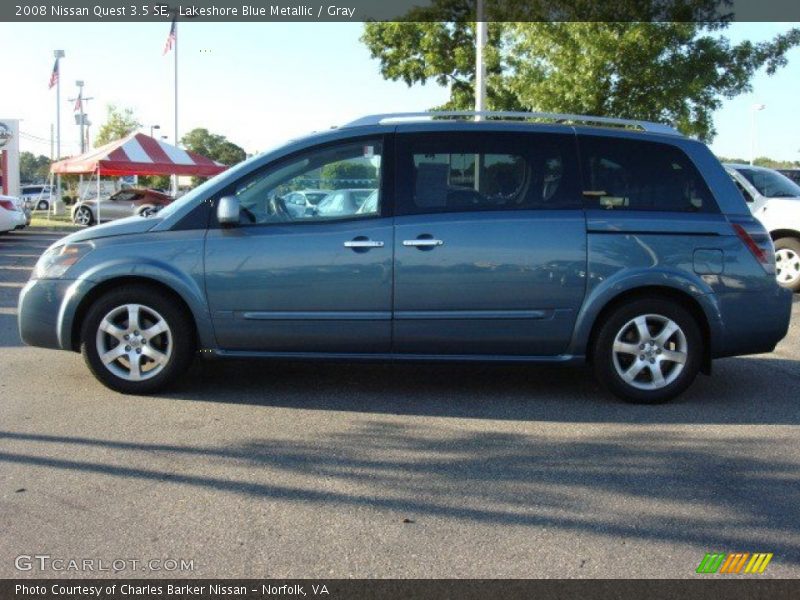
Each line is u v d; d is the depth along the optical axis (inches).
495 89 946.1
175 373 234.7
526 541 147.3
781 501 166.2
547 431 209.9
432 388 250.2
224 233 229.1
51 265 234.8
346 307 227.3
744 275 232.1
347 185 231.9
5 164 1446.9
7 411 220.4
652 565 139.2
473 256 225.5
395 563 138.6
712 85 674.8
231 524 152.6
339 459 187.2
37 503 160.7
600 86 662.5
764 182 478.6
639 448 197.6
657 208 233.3
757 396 247.4
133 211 1165.7
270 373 264.5
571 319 229.1
